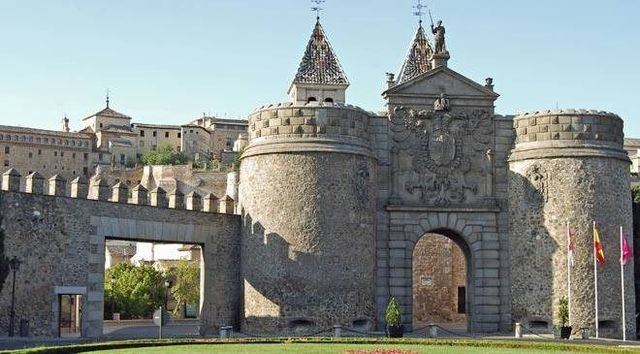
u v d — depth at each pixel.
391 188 52.25
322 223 49.03
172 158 193.00
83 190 47.31
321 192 49.28
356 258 49.53
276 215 49.47
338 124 50.34
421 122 52.88
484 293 51.78
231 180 103.38
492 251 52.12
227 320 51.78
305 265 48.72
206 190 155.50
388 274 51.44
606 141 51.81
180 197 51.53
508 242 52.31
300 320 48.47
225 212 54.00
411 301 51.38
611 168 51.34
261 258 49.72
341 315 48.62
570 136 51.41
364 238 50.16
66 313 53.41
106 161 186.00
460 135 53.06
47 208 45.34
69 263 45.97
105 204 47.88
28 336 43.72
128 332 54.19
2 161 166.25
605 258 50.25
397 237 51.75
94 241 47.12
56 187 46.16
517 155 52.25
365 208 50.44
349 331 48.41
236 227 53.12
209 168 174.75
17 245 43.81
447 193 52.47
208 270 51.69
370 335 47.56
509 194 52.69
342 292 48.84
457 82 53.41
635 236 56.34
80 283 46.31
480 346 38.47
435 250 67.81
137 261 104.25
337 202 49.41
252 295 49.94
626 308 50.62
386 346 37.31
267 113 50.91
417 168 52.53
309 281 48.62
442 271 67.62
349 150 49.97
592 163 50.94
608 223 50.72
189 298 86.31
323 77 76.88
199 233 51.59
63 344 37.19
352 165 50.09
